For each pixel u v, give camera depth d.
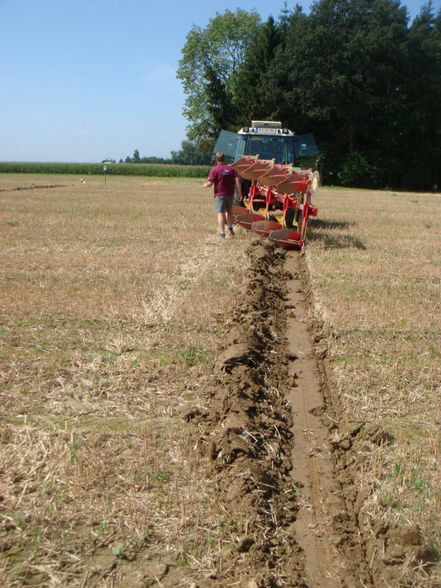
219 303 7.32
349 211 19.42
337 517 3.48
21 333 6.12
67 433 4.16
